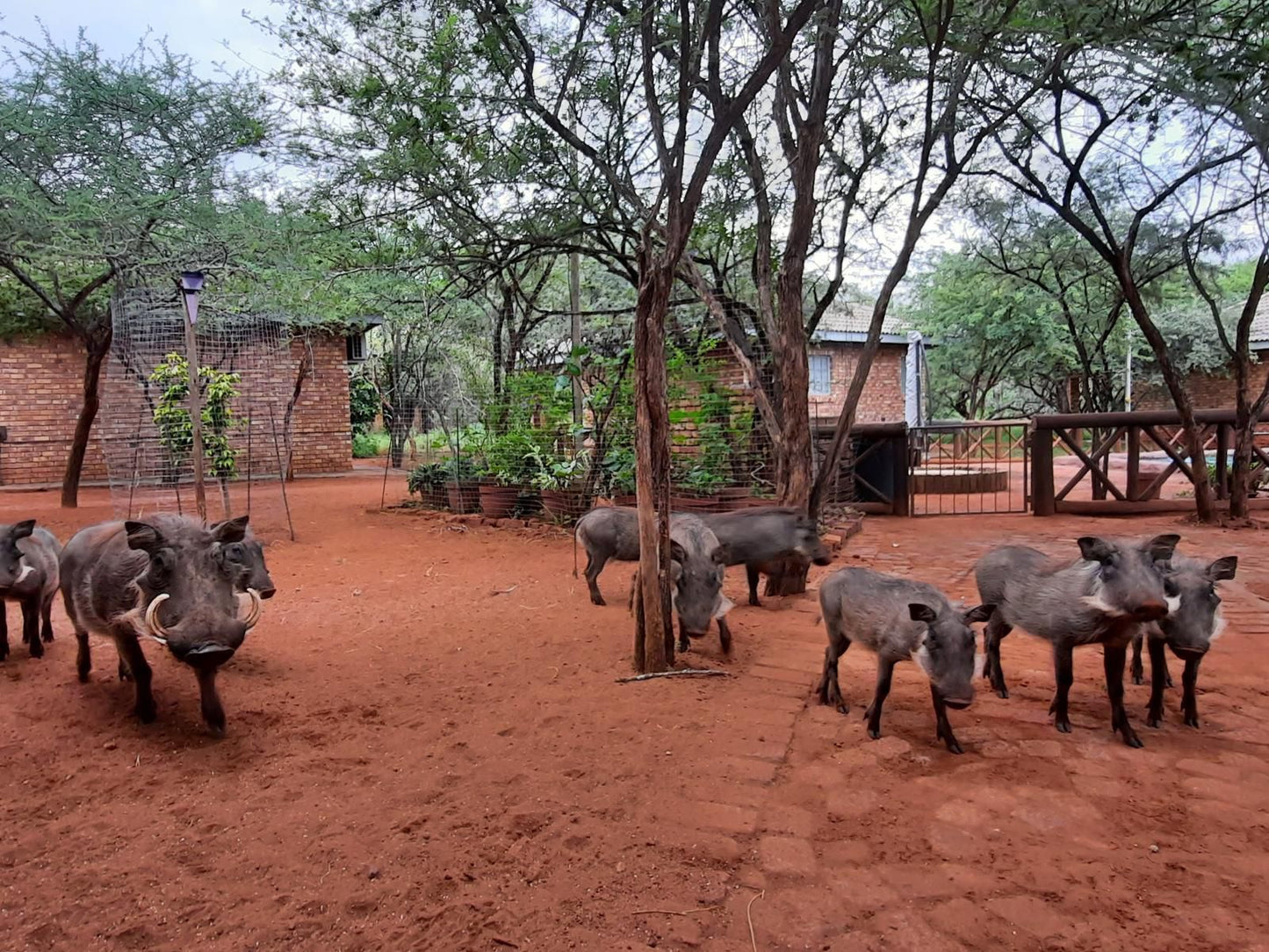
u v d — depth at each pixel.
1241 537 10.35
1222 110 8.67
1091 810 3.51
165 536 4.08
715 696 4.95
